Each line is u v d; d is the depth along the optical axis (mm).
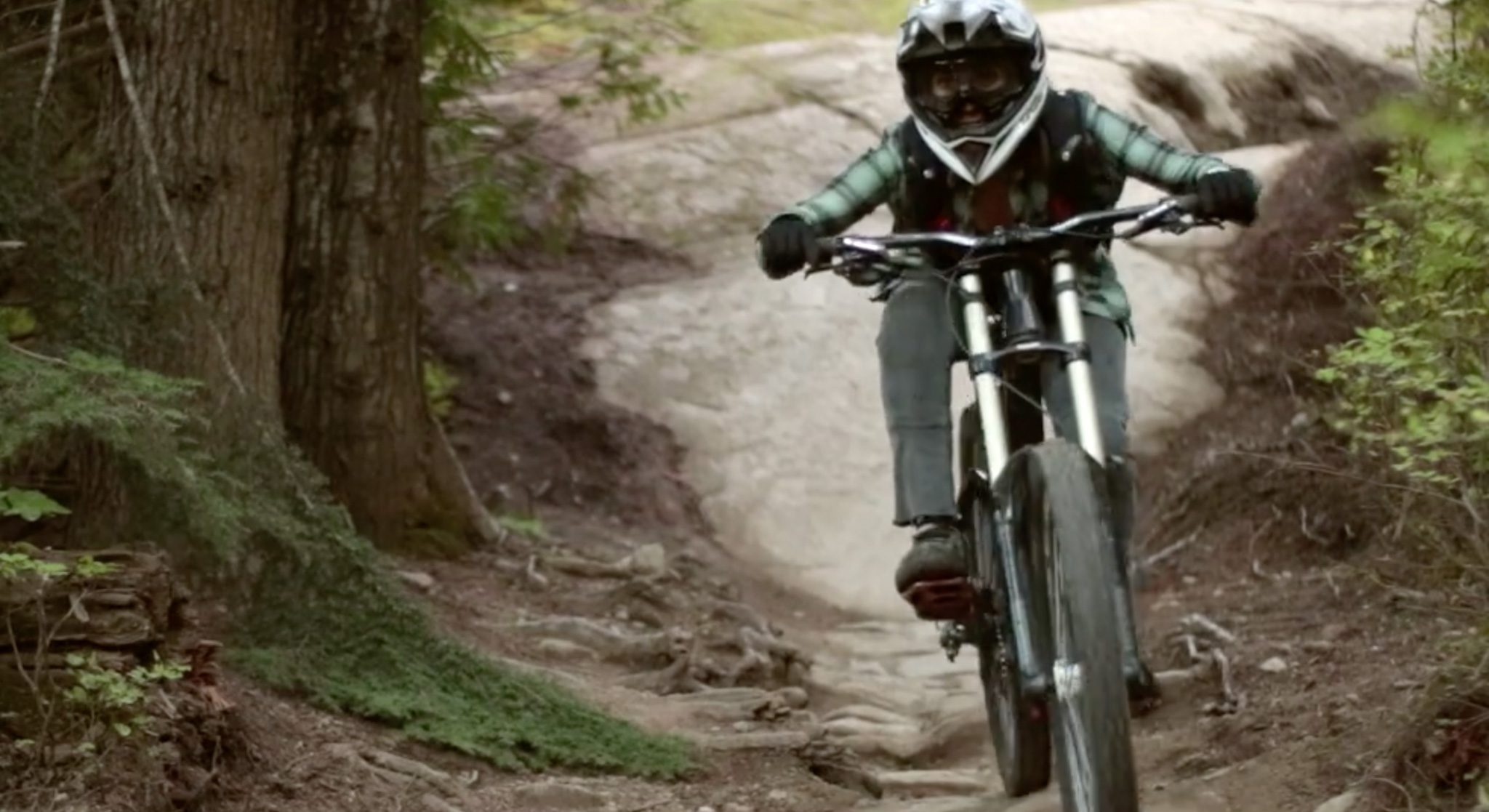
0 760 6363
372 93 12195
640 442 16031
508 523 13891
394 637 8945
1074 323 6324
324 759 7582
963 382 16453
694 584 13516
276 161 10016
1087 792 5664
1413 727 7008
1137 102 20594
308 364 12102
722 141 20109
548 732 8805
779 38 22516
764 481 15719
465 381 16469
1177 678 9773
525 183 15438
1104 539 5742
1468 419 7113
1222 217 6379
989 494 6668
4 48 9805
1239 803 7414
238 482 8234
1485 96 7543
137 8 9609
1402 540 10125
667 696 10406
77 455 8695
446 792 7754
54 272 8195
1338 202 18359
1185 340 17000
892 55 22078
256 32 9891
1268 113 21297
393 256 12273
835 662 12547
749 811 8219
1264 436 15055
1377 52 22516
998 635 6680
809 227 6508
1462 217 7191
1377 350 7172
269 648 8594
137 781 6367
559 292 17844
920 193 6672
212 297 9570
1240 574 12852
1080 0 23844
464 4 14406
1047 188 6633
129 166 9461
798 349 17250
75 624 6691
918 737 10367
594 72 17062
